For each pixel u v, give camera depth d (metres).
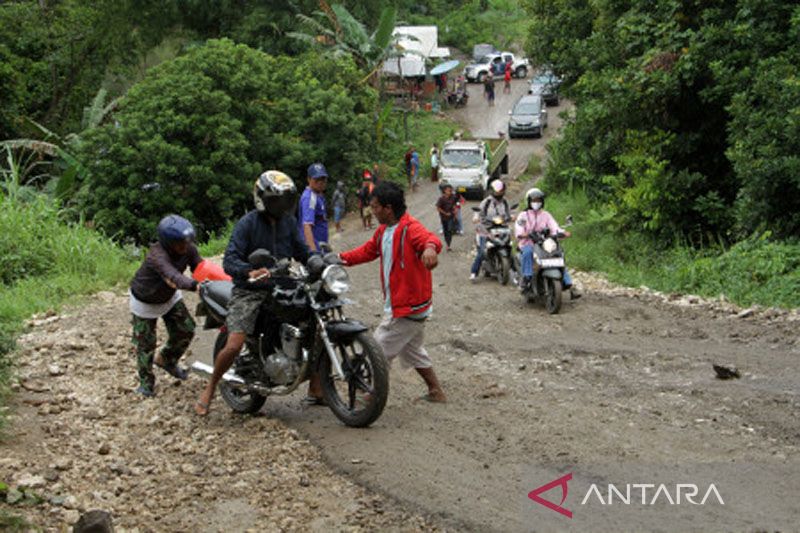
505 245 14.88
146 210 26.59
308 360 6.52
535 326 10.98
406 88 52.62
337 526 5.07
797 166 12.90
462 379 8.22
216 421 6.94
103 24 40.91
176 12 43.38
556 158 28.44
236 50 31.02
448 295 13.77
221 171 27.62
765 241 13.29
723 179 17.61
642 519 4.95
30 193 22.27
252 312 6.55
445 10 71.88
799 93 13.23
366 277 15.35
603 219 17.69
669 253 15.80
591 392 7.71
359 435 6.47
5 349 7.59
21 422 6.57
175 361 7.67
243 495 5.51
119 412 7.06
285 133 32.72
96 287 12.82
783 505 5.09
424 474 5.70
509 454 6.03
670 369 8.48
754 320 10.57
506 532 4.87
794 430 6.40
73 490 5.45
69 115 39.84
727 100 16.33
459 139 35.62
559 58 25.69
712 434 6.38
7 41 38.56
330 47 42.84
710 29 15.65
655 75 16.16
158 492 5.53
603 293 13.19
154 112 27.48
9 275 13.39
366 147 34.19
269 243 6.59
